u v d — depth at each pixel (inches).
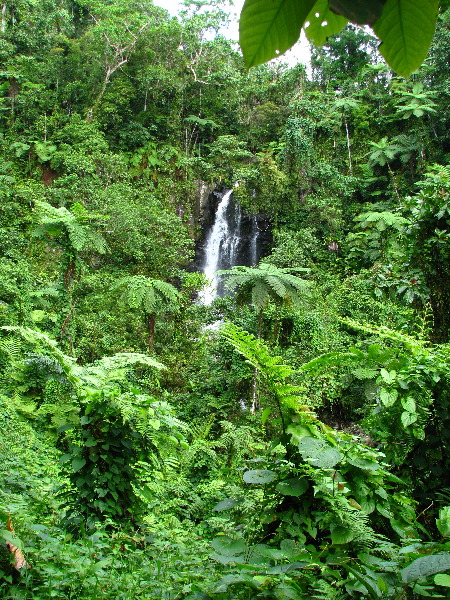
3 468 135.0
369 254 682.8
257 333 426.9
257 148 934.4
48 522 112.7
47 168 786.8
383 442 115.5
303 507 81.5
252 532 85.0
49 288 529.0
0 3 942.4
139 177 815.7
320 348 417.7
